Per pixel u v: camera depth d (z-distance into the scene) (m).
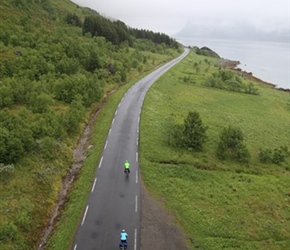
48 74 75.69
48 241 35.25
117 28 173.12
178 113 80.31
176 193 44.81
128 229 36.94
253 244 37.31
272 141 71.56
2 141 42.78
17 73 72.25
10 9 127.06
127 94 89.88
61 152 51.12
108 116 70.88
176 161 53.44
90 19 152.12
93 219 38.16
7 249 31.33
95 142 58.25
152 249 34.44
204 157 56.41
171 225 38.53
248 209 43.41
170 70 137.00
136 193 43.84
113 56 120.56
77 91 72.25
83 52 100.50
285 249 37.47
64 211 40.12
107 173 48.28
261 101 108.69
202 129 59.66
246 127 78.25
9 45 84.81
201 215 40.91
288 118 95.56
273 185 50.16
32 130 50.00
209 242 36.59
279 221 42.12
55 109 64.75
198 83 121.25
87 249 33.59
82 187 44.38
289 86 164.75
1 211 35.72
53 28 124.12
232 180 50.09
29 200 38.84
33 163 45.22
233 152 57.84
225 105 96.56
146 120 70.06
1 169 40.81
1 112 50.16
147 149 56.41
